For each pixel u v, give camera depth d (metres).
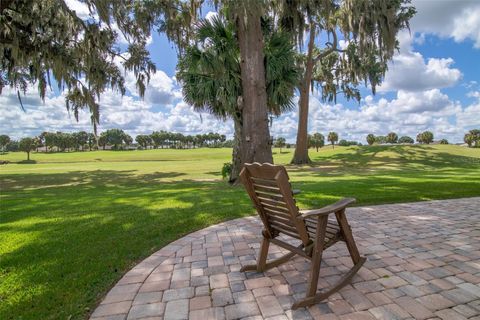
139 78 12.30
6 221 4.85
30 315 2.12
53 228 4.31
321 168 20.44
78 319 2.06
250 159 9.41
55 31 9.43
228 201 6.05
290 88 10.08
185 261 3.10
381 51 14.11
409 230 3.90
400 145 31.36
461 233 3.72
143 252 3.39
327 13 12.14
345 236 2.49
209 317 2.04
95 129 11.64
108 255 3.26
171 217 4.76
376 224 4.21
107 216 4.94
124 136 90.50
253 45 9.22
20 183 15.38
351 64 20.61
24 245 3.60
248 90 9.34
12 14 9.05
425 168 20.02
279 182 2.09
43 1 8.44
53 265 3.00
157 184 12.44
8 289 2.51
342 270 2.73
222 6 9.21
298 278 2.62
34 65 10.04
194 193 7.58
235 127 10.30
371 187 7.41
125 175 18.72
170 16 11.25
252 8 8.02
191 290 2.45
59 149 81.56
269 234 2.74
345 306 2.11
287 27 11.52
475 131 43.78
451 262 2.82
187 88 10.45
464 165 22.03
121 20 10.23
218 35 9.54
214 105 10.48
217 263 3.02
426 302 2.12
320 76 23.86
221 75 9.64
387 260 2.91
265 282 2.56
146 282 2.62
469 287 2.33
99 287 2.55
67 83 10.92
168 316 2.07
